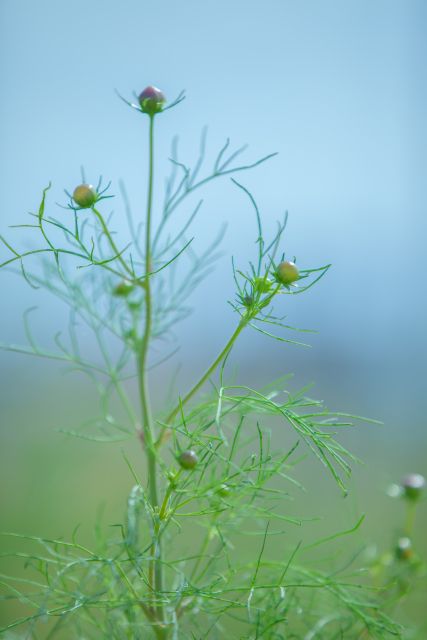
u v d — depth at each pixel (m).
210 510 0.60
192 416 0.62
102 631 0.64
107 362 0.68
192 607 0.63
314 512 1.07
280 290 0.60
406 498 0.71
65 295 0.69
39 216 0.59
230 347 0.59
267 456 0.61
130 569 0.66
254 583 0.63
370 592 0.70
